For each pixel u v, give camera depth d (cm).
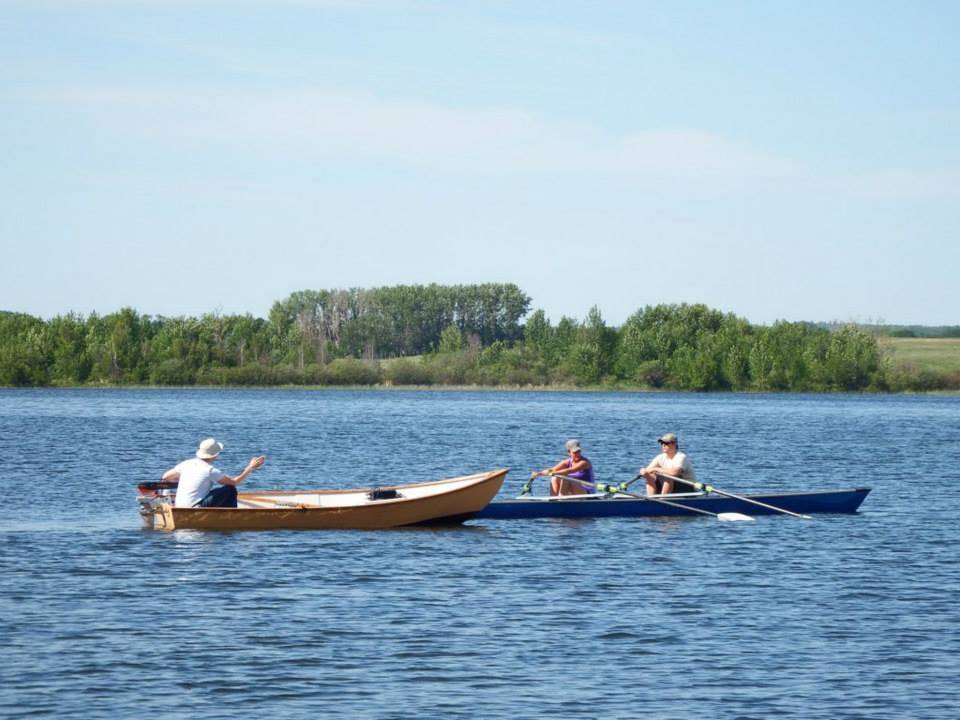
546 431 9006
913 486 4969
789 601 2444
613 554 3009
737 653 2020
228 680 1838
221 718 1662
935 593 2536
